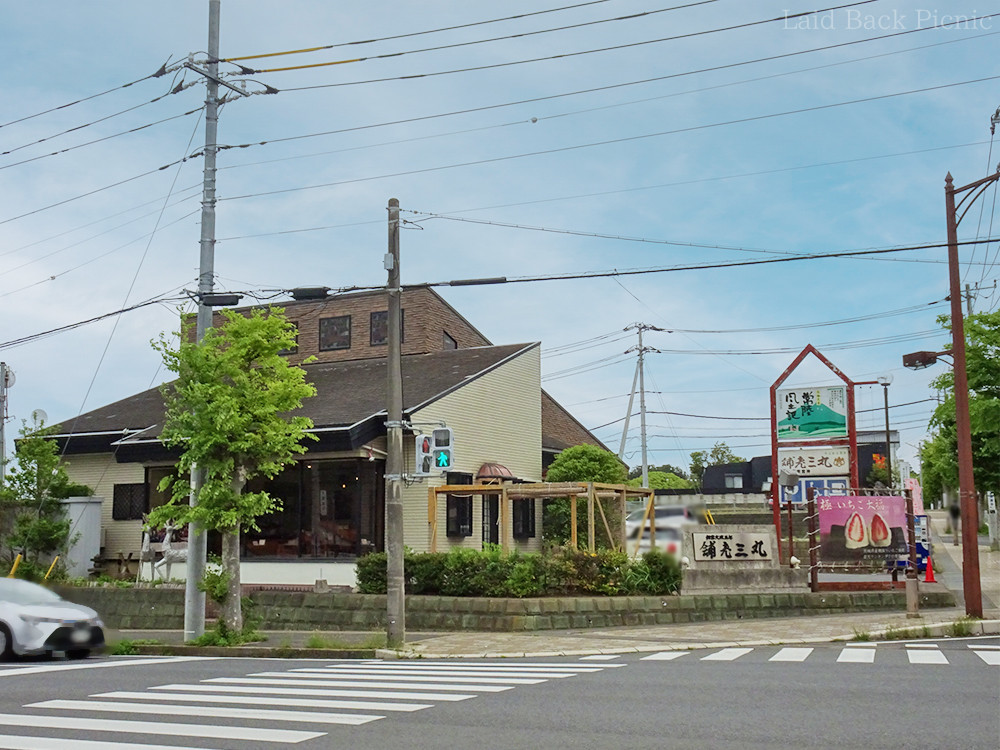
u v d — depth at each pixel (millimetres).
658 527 23719
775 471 24047
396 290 17641
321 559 23891
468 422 26562
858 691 9984
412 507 24422
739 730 7914
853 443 23609
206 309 18547
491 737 7805
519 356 29859
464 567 20531
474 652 15969
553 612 19375
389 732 8109
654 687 10672
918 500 26266
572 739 7660
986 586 24891
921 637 16891
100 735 8109
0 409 30750
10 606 15180
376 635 18250
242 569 24656
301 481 24938
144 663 14859
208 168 19031
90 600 23203
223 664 14688
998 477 36094
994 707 8891
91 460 28766
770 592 21891
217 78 19062
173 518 18250
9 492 25391
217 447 17641
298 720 8789
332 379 28688
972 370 25938
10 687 11453
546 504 29969
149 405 30469
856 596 21750
